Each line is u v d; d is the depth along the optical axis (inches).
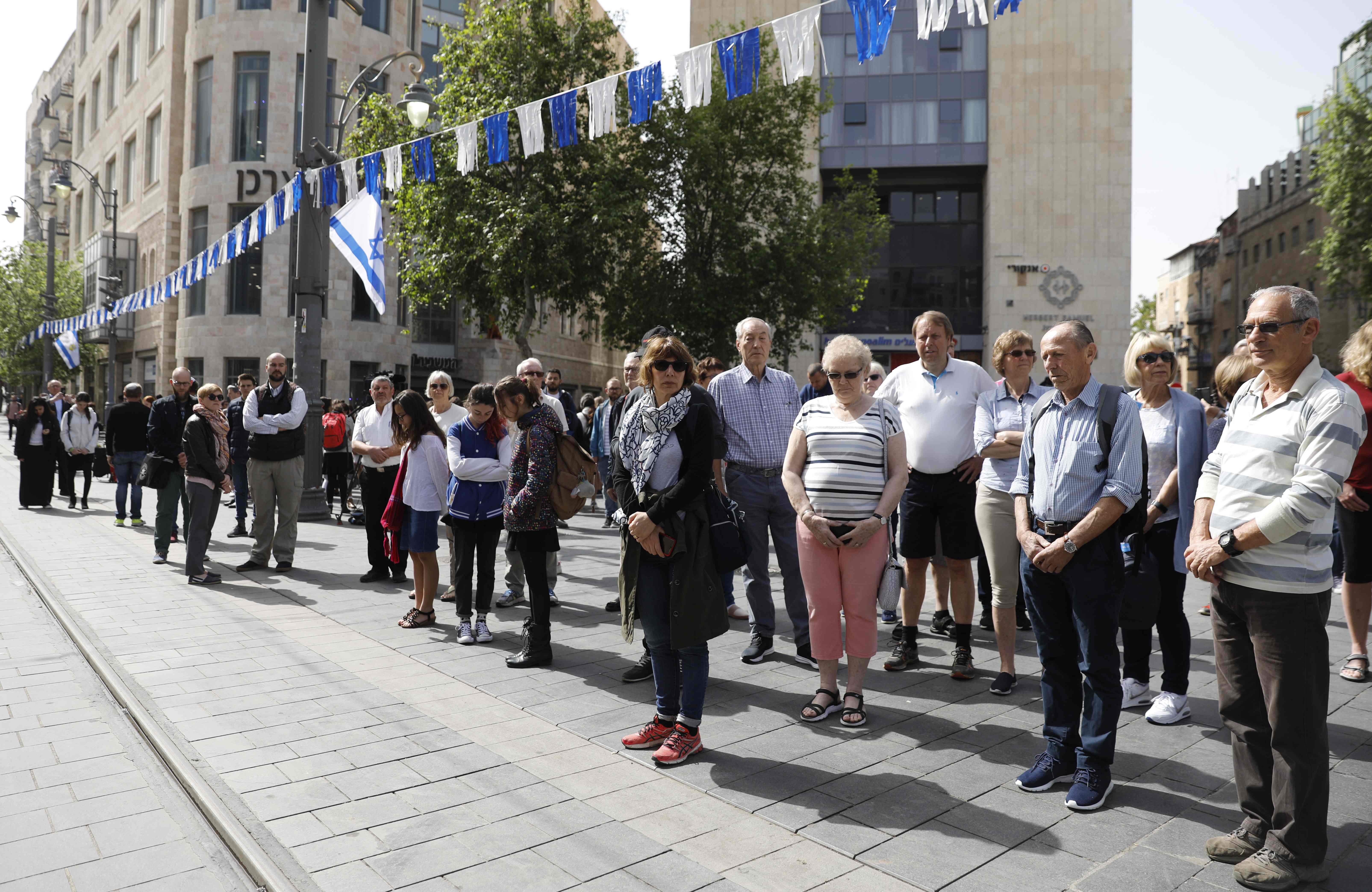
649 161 748.0
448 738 163.5
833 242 861.8
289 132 1065.5
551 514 211.9
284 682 196.5
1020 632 254.5
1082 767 137.3
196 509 307.6
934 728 170.9
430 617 254.8
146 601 279.9
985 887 110.5
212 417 315.3
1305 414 112.3
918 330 209.6
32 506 548.7
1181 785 143.7
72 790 142.6
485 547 236.8
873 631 173.6
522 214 633.6
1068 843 122.8
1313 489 107.7
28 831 128.3
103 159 1549.0
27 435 545.6
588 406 574.9
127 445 474.9
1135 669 185.0
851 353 171.5
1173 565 176.9
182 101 1205.1
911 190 1443.2
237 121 1078.4
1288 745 112.1
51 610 269.6
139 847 123.9
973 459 200.4
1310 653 111.7
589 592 306.7
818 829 126.7
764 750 158.9
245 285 1066.7
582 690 194.7
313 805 133.0
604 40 690.2
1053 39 1337.4
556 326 1508.4
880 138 1369.3
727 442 222.5
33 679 202.5
